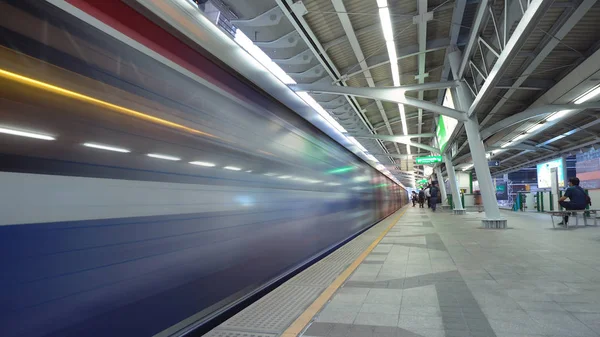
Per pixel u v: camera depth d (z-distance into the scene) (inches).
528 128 791.1
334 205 284.8
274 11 389.4
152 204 90.7
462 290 174.4
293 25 392.5
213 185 118.6
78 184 71.9
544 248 306.3
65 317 67.6
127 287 81.9
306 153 221.1
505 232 447.2
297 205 201.0
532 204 1021.2
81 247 71.4
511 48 304.0
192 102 111.8
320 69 550.9
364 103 756.0
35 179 64.3
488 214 533.6
